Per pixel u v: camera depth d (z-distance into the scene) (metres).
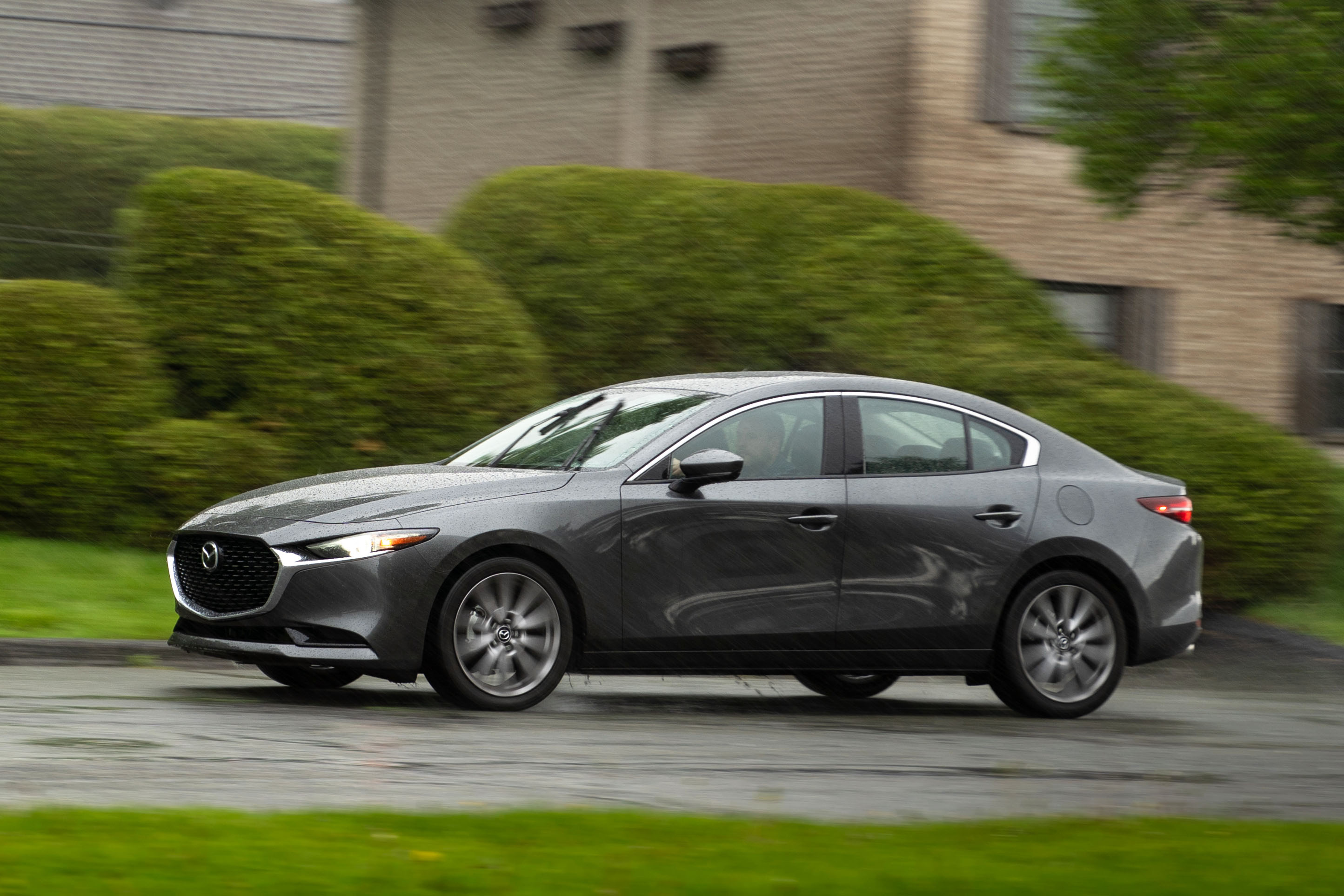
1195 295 45.31
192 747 16.06
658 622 20.20
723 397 21.27
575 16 49.00
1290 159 31.08
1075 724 21.94
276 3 82.00
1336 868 10.80
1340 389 47.78
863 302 36.50
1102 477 22.89
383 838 11.11
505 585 19.62
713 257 37.22
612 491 20.16
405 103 53.66
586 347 37.34
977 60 42.16
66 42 77.31
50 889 9.27
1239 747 20.05
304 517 19.47
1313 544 34.03
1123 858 11.04
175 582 20.59
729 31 45.34
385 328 34.22
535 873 10.13
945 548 21.55
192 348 33.69
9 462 31.06
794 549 20.81
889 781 15.90
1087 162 34.44
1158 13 32.59
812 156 43.50
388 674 19.23
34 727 17.09
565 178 38.25
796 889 9.89
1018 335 36.88
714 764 16.44
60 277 66.06
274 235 33.97
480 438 34.69
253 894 9.41
